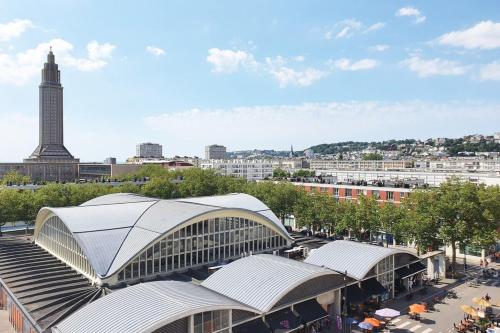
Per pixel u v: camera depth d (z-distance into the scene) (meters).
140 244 58.34
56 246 69.56
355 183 122.69
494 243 69.56
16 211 92.06
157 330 32.22
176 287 41.72
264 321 41.47
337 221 88.69
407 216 78.62
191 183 138.00
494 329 45.78
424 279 66.75
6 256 69.62
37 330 42.06
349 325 49.53
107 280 54.03
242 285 46.00
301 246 81.00
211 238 66.81
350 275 53.59
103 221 64.94
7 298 55.19
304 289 46.19
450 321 51.28
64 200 102.31
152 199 86.25
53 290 52.47
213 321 36.59
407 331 48.28
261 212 81.38
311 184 126.69
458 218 70.38
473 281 67.31
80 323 34.44
